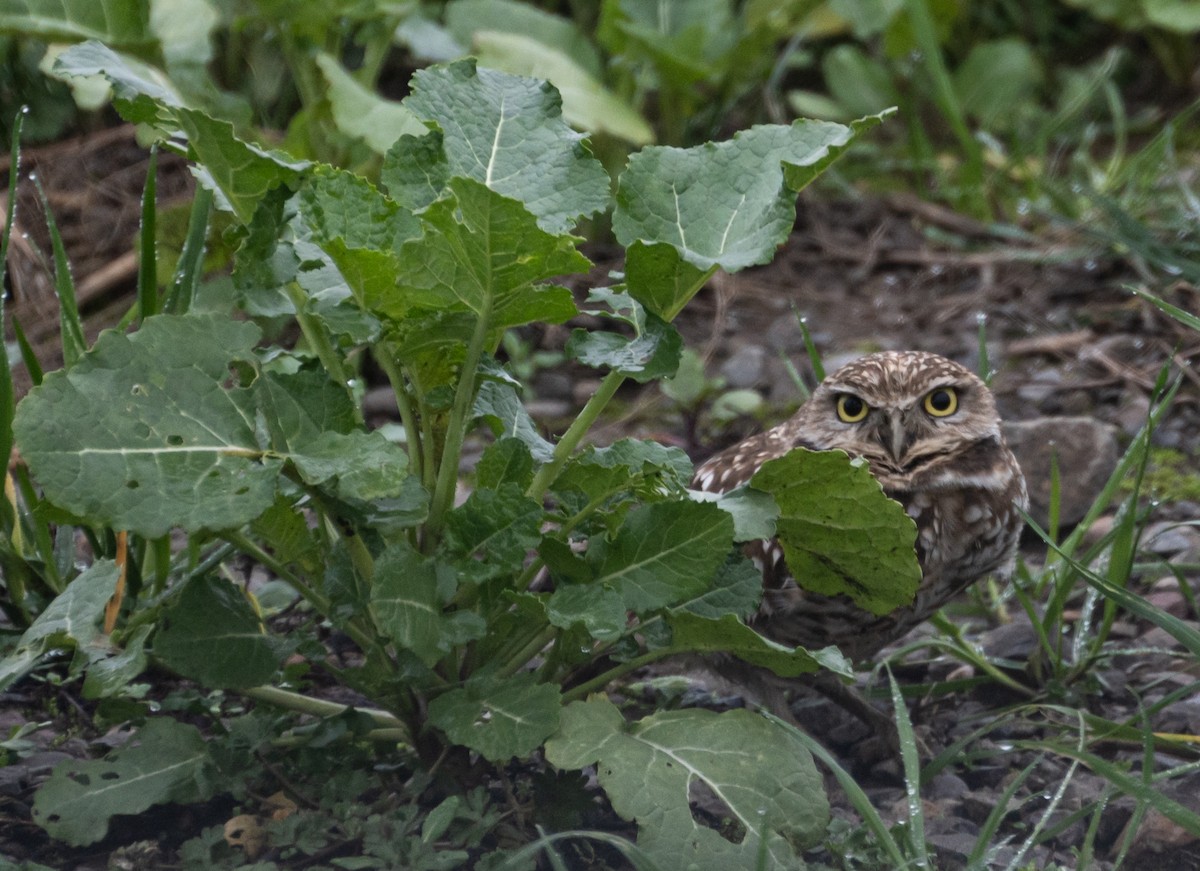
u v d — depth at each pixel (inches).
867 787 252.2
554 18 497.0
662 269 188.1
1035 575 335.0
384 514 186.1
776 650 192.4
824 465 199.0
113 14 364.5
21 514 255.0
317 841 194.9
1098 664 283.6
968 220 527.8
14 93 489.4
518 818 201.0
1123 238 458.6
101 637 189.8
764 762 191.3
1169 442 398.9
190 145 190.7
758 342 462.3
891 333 463.8
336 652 278.1
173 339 177.6
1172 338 442.0
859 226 534.0
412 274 179.2
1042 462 366.3
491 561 188.9
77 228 452.4
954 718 273.1
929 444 288.0
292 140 436.1
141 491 168.7
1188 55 636.7
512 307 185.5
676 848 181.8
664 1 525.7
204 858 191.9
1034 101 654.5
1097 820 197.2
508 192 193.8
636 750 191.2
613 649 207.2
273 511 189.5
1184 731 260.1
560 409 425.7
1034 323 463.8
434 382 197.8
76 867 200.4
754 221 189.5
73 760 196.1
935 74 537.6
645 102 570.3
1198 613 271.1
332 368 198.2
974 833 224.5
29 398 167.5
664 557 194.4
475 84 200.1
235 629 194.1
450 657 199.8
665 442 407.5
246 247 185.0
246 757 199.8
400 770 215.5
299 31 418.0
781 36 579.8
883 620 270.1
